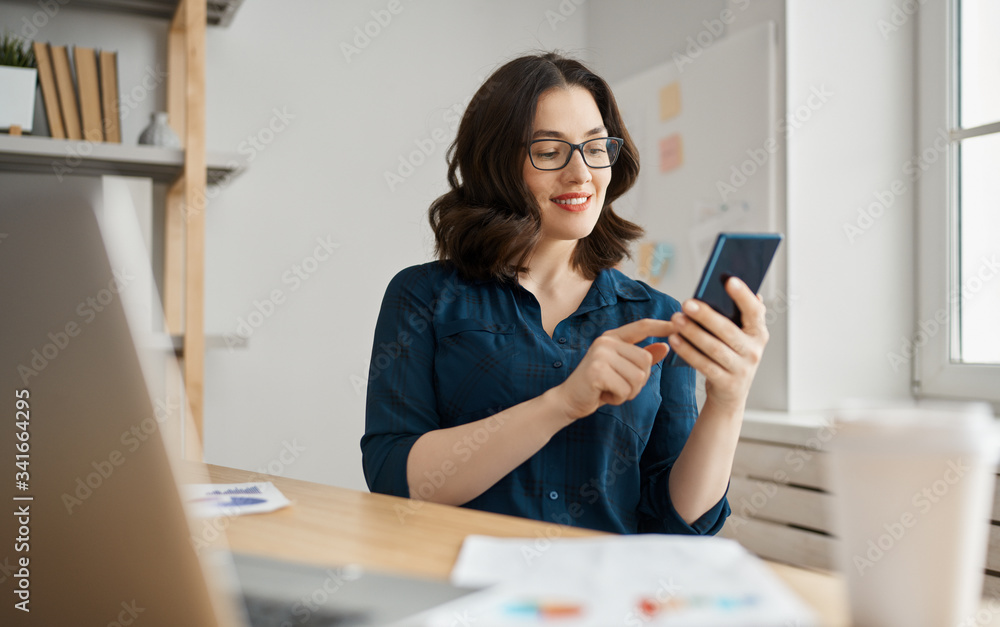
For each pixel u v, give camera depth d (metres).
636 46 2.86
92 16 2.24
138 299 0.40
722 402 0.93
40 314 0.40
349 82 2.64
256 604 0.45
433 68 2.78
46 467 0.40
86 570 0.40
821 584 0.50
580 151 1.13
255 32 2.50
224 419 2.45
